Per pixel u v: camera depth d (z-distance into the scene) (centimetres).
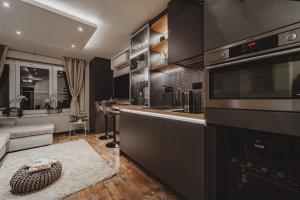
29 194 155
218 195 106
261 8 81
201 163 119
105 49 367
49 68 427
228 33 97
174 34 180
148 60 242
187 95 177
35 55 402
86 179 183
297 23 69
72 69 450
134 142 217
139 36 277
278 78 79
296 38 69
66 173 197
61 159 245
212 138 109
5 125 321
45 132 320
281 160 80
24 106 396
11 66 371
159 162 167
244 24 89
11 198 149
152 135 179
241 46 90
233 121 97
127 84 372
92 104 453
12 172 204
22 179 156
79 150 289
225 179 105
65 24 229
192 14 157
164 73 253
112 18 227
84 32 257
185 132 134
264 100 83
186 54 164
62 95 452
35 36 276
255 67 88
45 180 163
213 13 107
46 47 349
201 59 168
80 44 317
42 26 236
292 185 76
